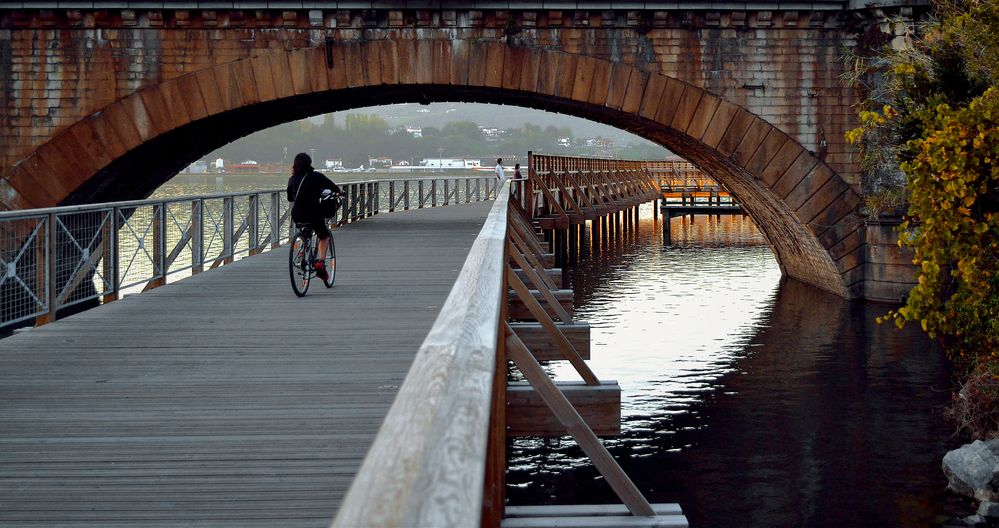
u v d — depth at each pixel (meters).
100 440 7.38
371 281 17.70
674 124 30.92
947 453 15.30
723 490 15.10
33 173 31.05
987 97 16.55
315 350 11.08
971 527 13.42
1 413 8.19
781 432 18.06
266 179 188.25
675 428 18.44
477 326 3.08
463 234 28.97
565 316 14.30
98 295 15.46
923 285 16.83
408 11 31.00
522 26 31.05
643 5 30.22
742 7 30.00
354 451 7.09
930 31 23.28
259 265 21.09
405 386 2.21
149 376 9.67
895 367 23.03
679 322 29.92
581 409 9.84
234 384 9.31
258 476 6.52
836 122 30.36
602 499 14.91
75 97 31.05
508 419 9.03
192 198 19.81
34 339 11.85
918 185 16.75
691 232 73.25
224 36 31.20
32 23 30.73
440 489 1.57
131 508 5.89
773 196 31.81
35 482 6.38
